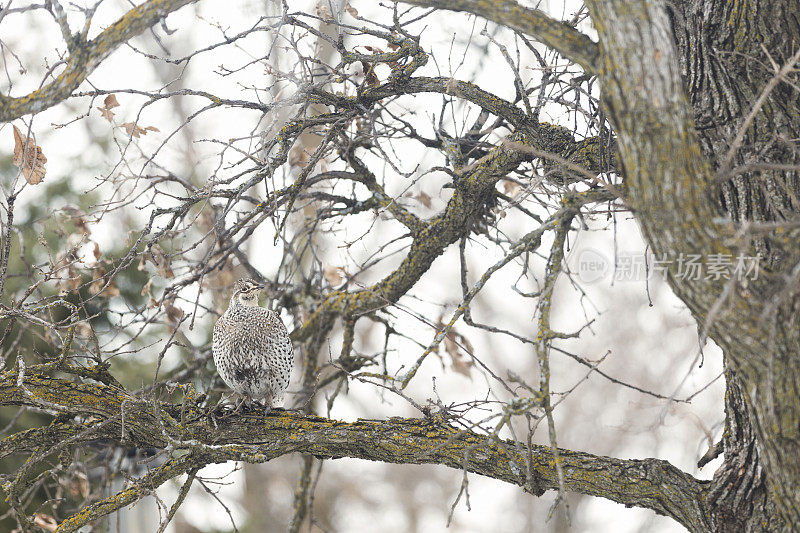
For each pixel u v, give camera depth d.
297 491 13.88
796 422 6.38
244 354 10.94
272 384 11.21
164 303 11.17
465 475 6.79
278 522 21.77
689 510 7.69
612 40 6.09
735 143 6.07
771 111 7.68
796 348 6.15
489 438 6.82
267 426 9.12
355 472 30.61
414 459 8.56
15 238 14.09
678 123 6.02
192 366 12.09
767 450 6.62
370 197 11.47
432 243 10.98
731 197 7.58
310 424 9.05
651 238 6.26
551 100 9.03
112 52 6.79
